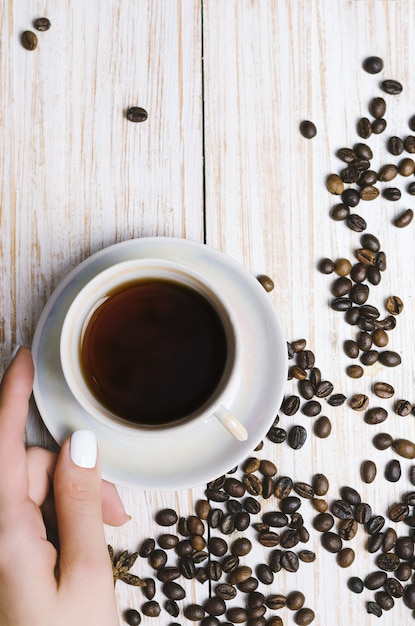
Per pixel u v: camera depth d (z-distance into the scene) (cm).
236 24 76
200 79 75
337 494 76
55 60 74
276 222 76
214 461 67
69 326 62
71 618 62
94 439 64
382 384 76
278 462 75
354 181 76
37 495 67
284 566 75
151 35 75
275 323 67
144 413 64
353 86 76
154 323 65
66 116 74
